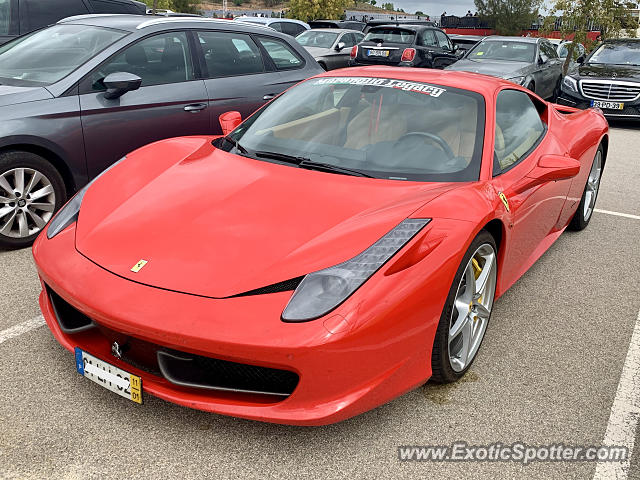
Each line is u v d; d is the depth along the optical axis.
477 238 2.55
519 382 2.79
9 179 3.98
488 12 58.38
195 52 5.07
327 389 2.08
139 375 2.23
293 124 3.23
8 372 2.61
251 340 1.95
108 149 4.41
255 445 2.24
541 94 12.52
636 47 12.57
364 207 2.49
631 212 5.73
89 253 2.35
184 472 2.09
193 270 2.17
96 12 8.05
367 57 13.79
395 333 2.16
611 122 12.15
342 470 2.15
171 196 2.62
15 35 7.27
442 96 3.23
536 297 3.75
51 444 2.19
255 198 2.55
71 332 2.42
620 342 3.24
